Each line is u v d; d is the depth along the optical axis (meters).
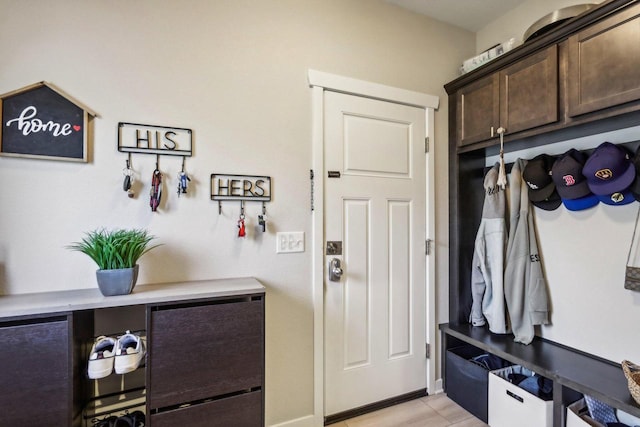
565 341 1.83
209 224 1.60
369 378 1.99
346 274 1.93
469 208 2.25
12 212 1.28
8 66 1.27
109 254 1.24
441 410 2.00
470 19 2.26
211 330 1.29
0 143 1.25
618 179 1.50
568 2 1.82
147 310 1.20
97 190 1.40
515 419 1.65
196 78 1.58
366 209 2.00
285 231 1.77
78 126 1.36
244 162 1.67
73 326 1.12
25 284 1.29
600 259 1.67
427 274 2.20
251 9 1.70
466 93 2.12
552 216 1.89
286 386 1.76
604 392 1.32
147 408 1.19
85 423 1.29
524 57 1.72
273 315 1.73
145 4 1.49
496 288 1.99
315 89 1.84
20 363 1.05
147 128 1.48
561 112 1.55
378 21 2.05
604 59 1.36
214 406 1.30
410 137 2.15
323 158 1.87
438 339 2.23
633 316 1.55
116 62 1.43
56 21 1.34
